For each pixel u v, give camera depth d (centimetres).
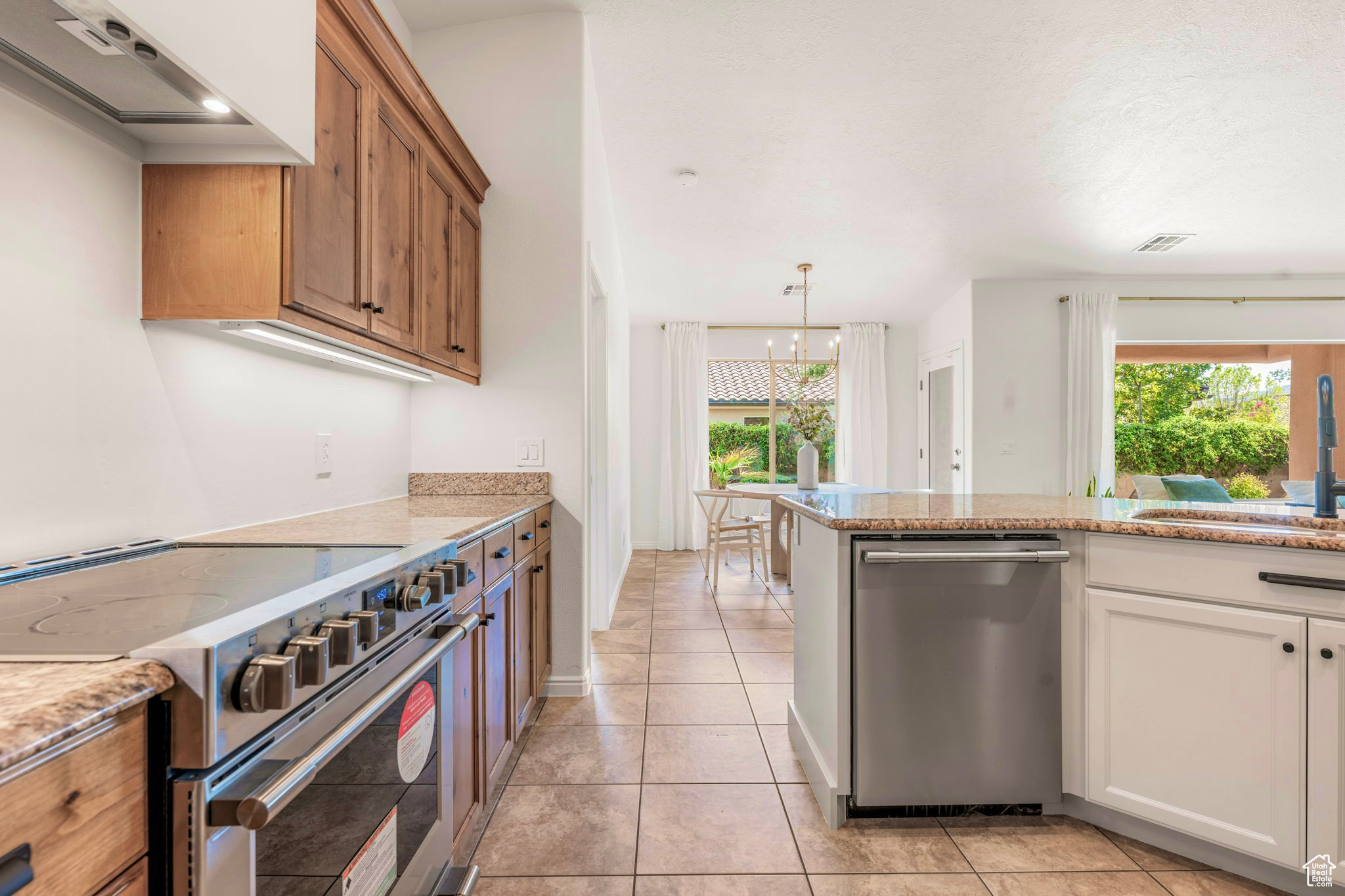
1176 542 147
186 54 84
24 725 43
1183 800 146
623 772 187
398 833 100
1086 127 282
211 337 137
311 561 104
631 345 643
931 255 445
